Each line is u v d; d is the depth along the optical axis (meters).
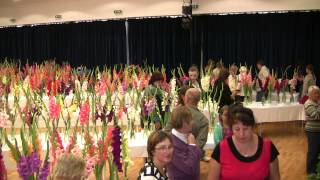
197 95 4.13
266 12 11.06
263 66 9.20
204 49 12.05
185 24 10.81
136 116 5.25
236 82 7.57
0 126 4.27
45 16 13.33
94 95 6.34
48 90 6.38
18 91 7.35
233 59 11.84
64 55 14.27
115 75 7.62
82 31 13.84
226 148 2.50
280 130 8.79
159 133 2.49
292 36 11.30
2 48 15.12
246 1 10.73
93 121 4.78
